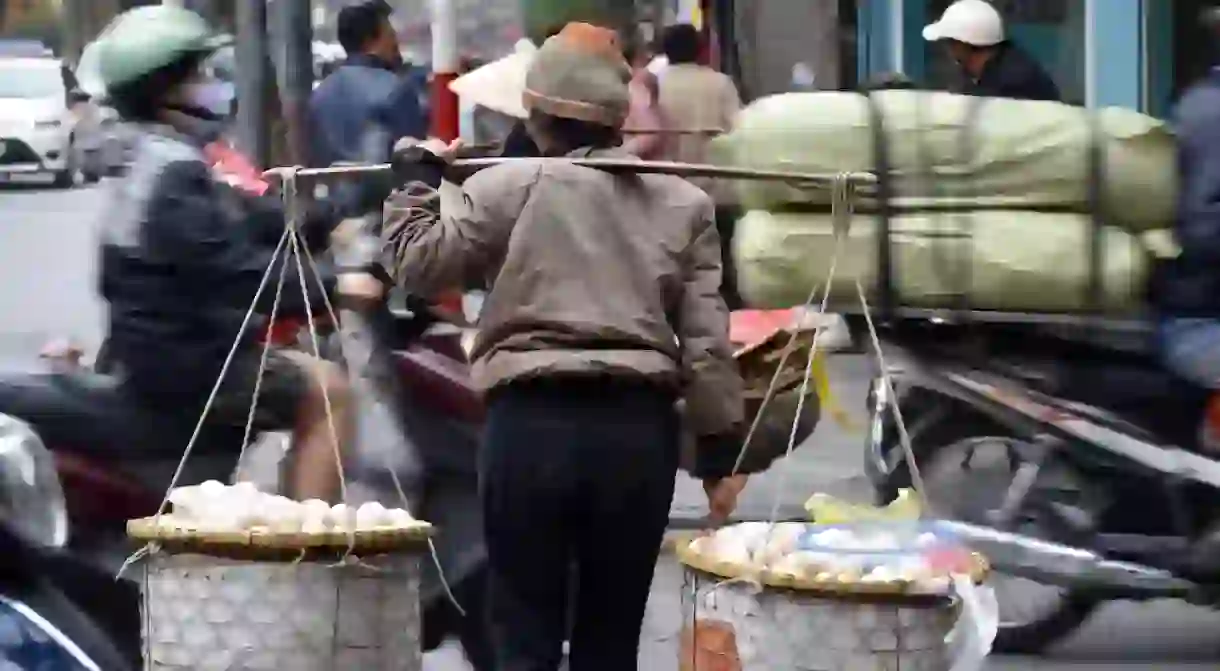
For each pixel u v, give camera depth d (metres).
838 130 6.34
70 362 5.79
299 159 10.48
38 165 21.48
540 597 4.45
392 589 4.28
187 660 4.18
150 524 4.23
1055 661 6.82
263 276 5.30
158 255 5.41
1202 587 6.38
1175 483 6.37
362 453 5.73
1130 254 6.28
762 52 13.91
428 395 5.77
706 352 4.46
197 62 5.53
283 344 5.61
